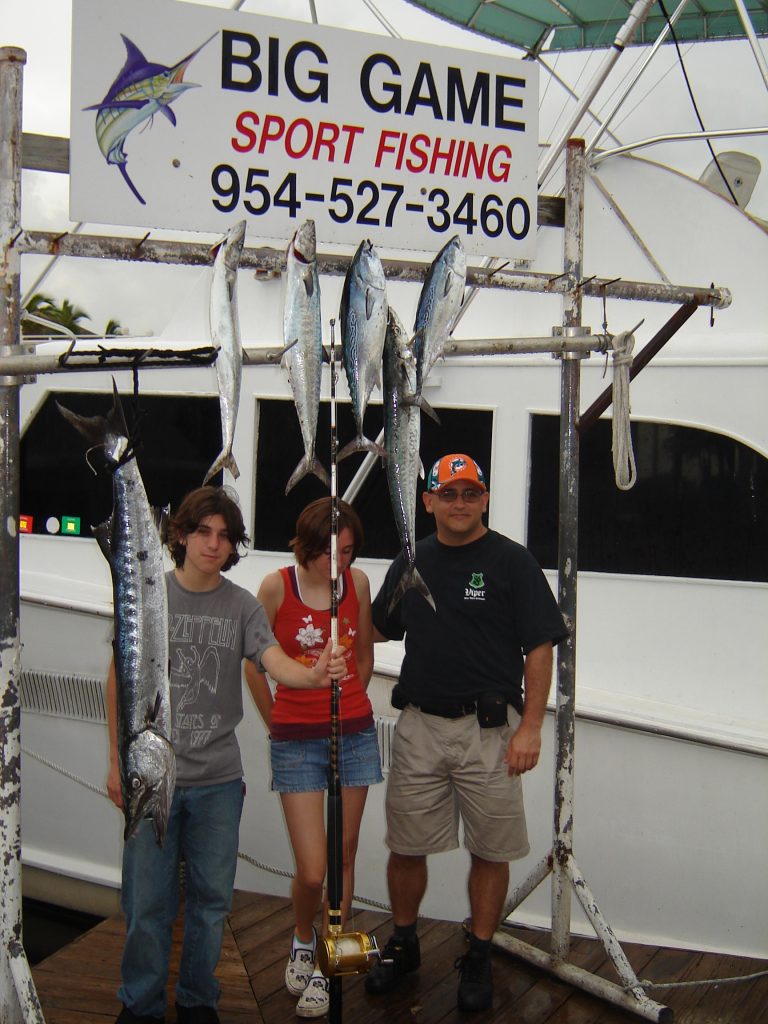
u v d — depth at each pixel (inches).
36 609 208.8
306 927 140.3
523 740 132.2
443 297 110.7
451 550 140.8
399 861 143.6
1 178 109.9
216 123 119.3
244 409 207.5
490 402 194.9
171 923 123.6
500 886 138.2
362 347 105.5
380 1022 135.4
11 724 109.3
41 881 217.2
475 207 132.9
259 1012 137.6
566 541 144.1
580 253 141.6
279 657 121.7
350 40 124.5
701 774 172.1
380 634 148.2
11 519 109.8
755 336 188.5
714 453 183.6
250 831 197.0
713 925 172.4
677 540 185.8
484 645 138.3
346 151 125.3
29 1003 105.2
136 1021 122.6
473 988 137.9
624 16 267.7
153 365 101.7
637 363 149.9
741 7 212.1
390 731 185.8
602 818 178.1
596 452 191.2
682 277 204.2
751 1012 141.7
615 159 215.9
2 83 109.5
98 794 209.3
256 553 206.8
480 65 131.4
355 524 136.2
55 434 221.6
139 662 97.7
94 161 115.0
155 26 116.3
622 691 187.2
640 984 136.0
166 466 211.9
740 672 180.5
